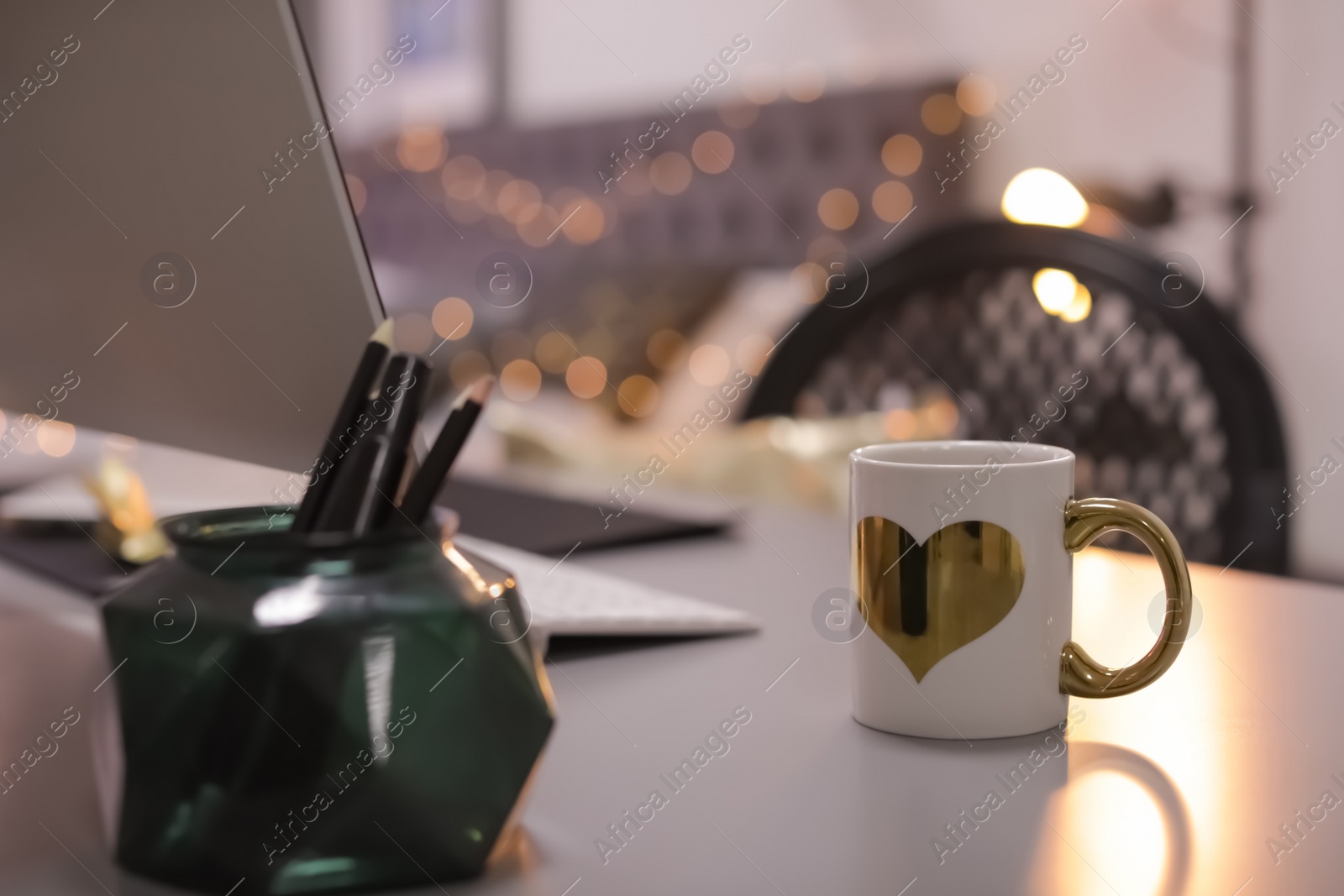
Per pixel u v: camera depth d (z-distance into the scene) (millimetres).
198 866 838
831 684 1038
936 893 858
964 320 2486
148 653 835
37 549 1201
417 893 852
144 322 1030
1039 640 978
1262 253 3275
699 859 877
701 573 1233
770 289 4430
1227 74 3328
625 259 4805
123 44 1000
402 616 837
